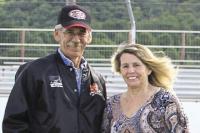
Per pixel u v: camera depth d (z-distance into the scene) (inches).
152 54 203.0
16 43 633.6
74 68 200.8
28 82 195.8
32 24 673.6
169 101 194.7
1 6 674.2
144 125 194.1
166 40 649.0
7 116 194.2
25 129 195.5
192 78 595.2
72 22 198.1
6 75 602.5
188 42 650.2
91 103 202.8
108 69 577.6
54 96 195.6
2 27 665.6
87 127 199.6
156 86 207.2
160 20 682.8
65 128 194.4
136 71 199.2
